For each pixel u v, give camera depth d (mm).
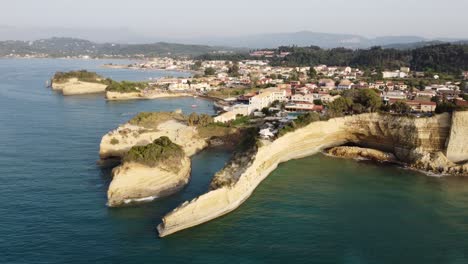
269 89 189375
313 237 63969
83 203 74062
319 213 72875
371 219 70938
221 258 57531
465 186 88438
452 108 101312
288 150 106500
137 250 59000
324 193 82750
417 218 71688
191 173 93312
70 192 78938
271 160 96562
